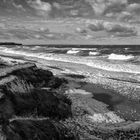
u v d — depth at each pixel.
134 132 11.26
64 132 9.47
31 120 8.59
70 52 77.44
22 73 17.33
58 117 12.30
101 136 10.77
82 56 61.22
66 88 21.98
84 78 28.31
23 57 56.88
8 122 7.70
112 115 14.73
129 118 14.23
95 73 32.41
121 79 27.80
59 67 37.84
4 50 103.94
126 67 37.03
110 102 17.98
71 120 12.66
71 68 37.19
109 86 23.86
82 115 14.15
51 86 20.47
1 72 15.20
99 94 20.47
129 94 20.48
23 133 7.43
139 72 32.38
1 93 10.46
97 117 14.15
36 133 7.80
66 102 15.52
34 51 89.00
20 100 11.38
